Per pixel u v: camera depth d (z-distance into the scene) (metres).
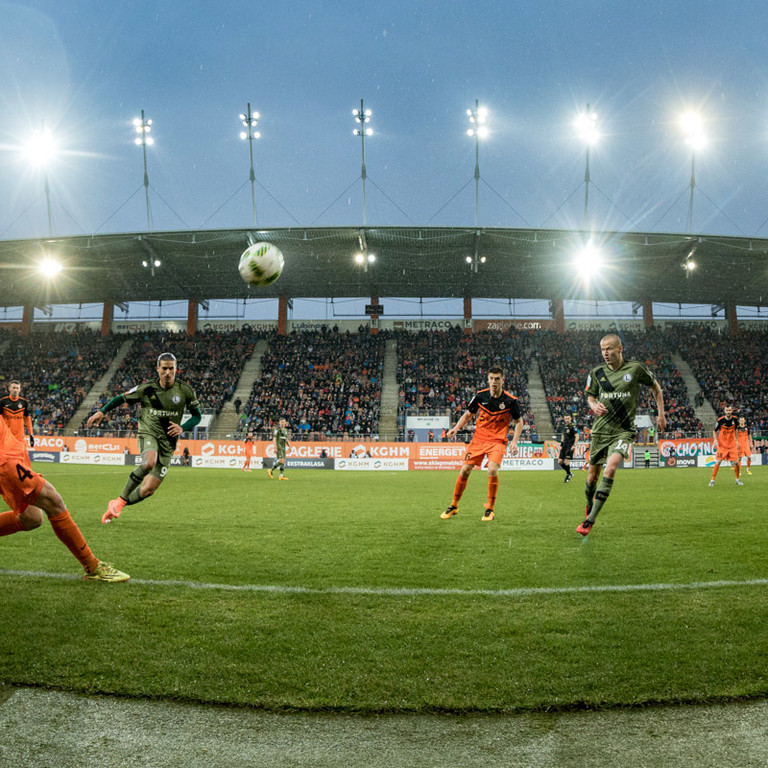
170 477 18.05
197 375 40.12
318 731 2.44
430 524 7.43
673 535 6.54
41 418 36.19
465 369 39.66
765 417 35.59
